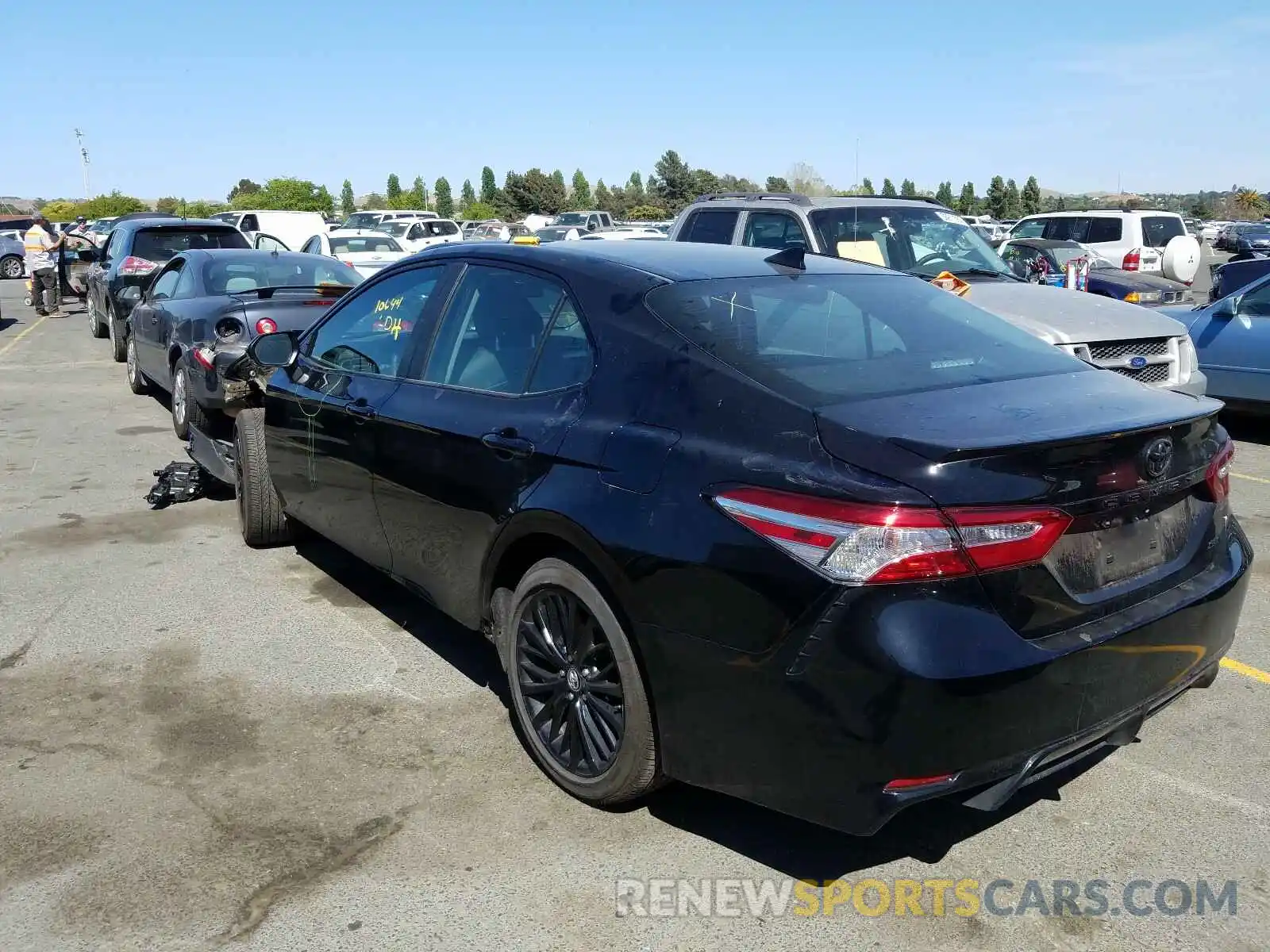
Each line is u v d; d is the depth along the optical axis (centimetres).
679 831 338
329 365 504
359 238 2284
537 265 397
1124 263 1794
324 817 344
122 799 354
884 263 820
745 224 865
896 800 268
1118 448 291
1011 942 286
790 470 284
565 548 343
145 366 1066
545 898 304
